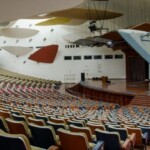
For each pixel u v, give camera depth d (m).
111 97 16.25
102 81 21.36
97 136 3.08
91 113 8.07
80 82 21.77
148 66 22.42
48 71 25.17
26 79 22.84
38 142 2.83
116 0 19.22
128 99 15.01
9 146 1.83
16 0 4.38
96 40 18.44
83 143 2.45
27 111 5.90
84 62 24.91
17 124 2.97
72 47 25.00
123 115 8.32
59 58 25.16
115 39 18.39
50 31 25.20
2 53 25.52
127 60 23.50
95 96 18.06
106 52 24.69
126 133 3.65
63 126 3.54
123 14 19.19
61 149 2.64
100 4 20.06
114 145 2.98
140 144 4.07
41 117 4.67
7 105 7.30
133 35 11.67
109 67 24.69
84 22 22.73
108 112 9.08
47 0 4.44
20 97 12.12
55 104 10.42
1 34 23.03
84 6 19.14
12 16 5.48
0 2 4.48
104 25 23.47
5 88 16.44
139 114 9.34
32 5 4.71
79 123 4.13
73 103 11.59
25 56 25.31
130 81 22.31
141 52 11.76
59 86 22.12
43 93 16.06
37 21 25.09
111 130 3.78
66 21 21.70
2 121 3.21
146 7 18.92
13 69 25.38
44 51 25.00
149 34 11.63
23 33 22.94
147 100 13.81
